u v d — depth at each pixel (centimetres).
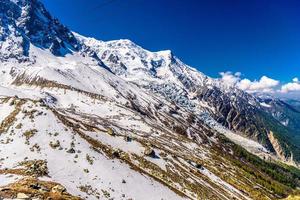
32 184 6575
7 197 5822
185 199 11269
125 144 14975
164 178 13375
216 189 16462
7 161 8406
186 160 19075
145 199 9456
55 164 8638
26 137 9638
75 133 10819
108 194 8462
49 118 10862
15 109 11144
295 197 15325
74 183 8119
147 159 14750
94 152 10181
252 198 19525
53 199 6172
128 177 10088
